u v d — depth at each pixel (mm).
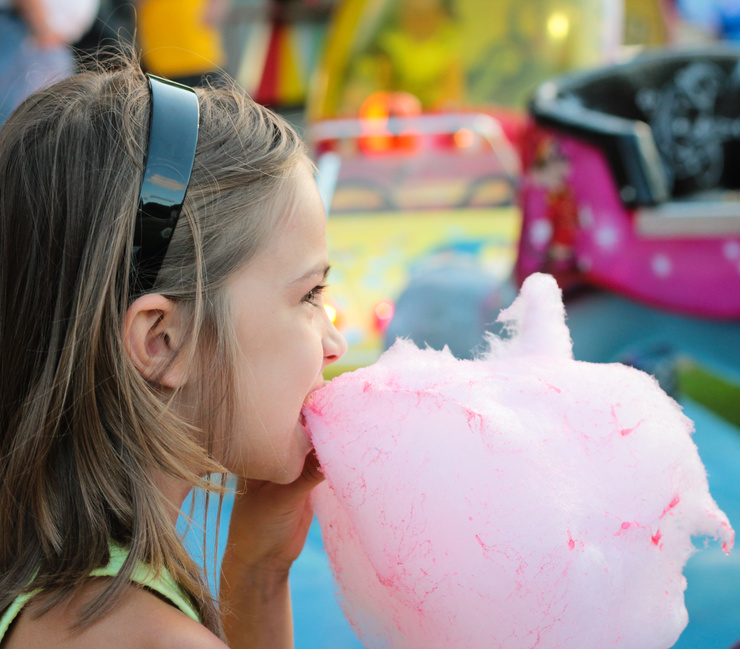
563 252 2891
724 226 2674
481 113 3951
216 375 747
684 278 2730
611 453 717
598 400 743
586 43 4027
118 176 713
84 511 714
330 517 888
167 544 731
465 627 679
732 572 1839
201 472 808
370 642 835
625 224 2770
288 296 768
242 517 960
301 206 780
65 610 682
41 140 741
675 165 3496
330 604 1804
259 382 757
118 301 709
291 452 788
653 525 711
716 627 1658
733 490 2152
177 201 715
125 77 795
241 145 770
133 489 711
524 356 837
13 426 743
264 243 754
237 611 971
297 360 768
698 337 2742
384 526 700
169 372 730
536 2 4016
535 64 4004
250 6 5629
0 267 746
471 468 677
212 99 811
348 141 3795
